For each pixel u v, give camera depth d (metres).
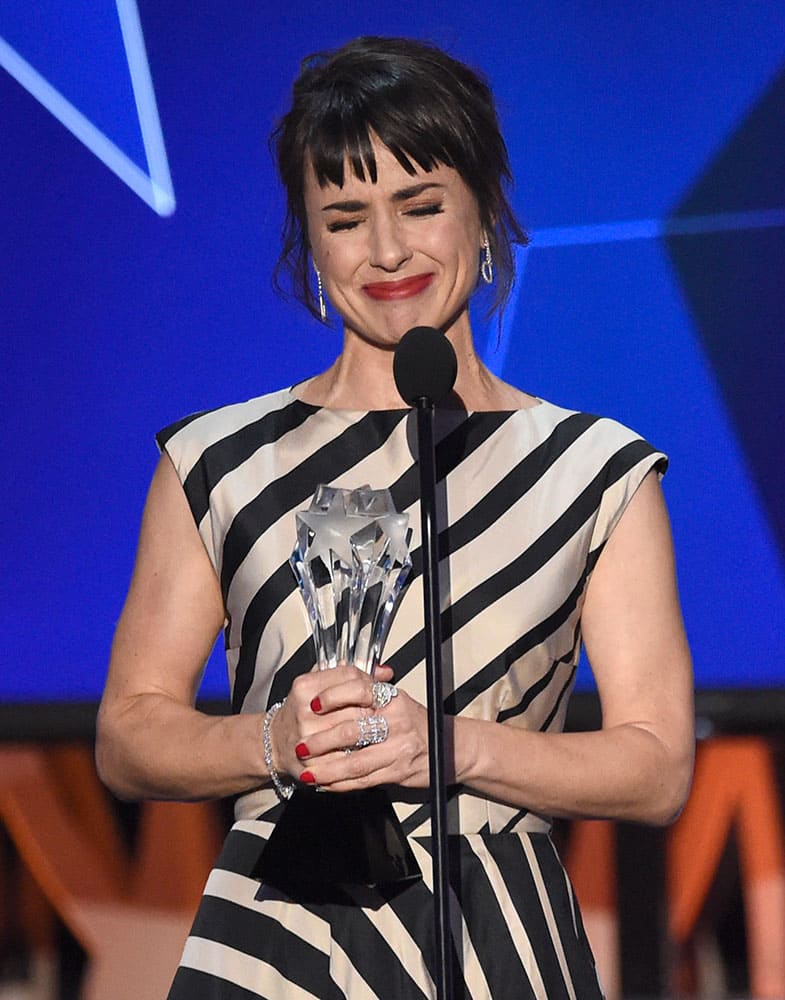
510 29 10.34
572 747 5.48
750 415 10.18
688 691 5.78
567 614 5.80
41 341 10.38
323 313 6.49
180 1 10.42
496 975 5.35
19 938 11.08
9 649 10.29
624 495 5.88
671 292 10.25
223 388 10.32
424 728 5.15
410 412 5.95
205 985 5.37
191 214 10.38
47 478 10.33
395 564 5.53
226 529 5.84
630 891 10.92
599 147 10.31
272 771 5.29
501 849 5.51
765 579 10.12
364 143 5.69
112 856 11.14
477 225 5.99
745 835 10.83
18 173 10.45
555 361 10.28
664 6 10.30
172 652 5.87
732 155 10.26
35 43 10.48
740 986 10.79
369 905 5.36
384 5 10.34
